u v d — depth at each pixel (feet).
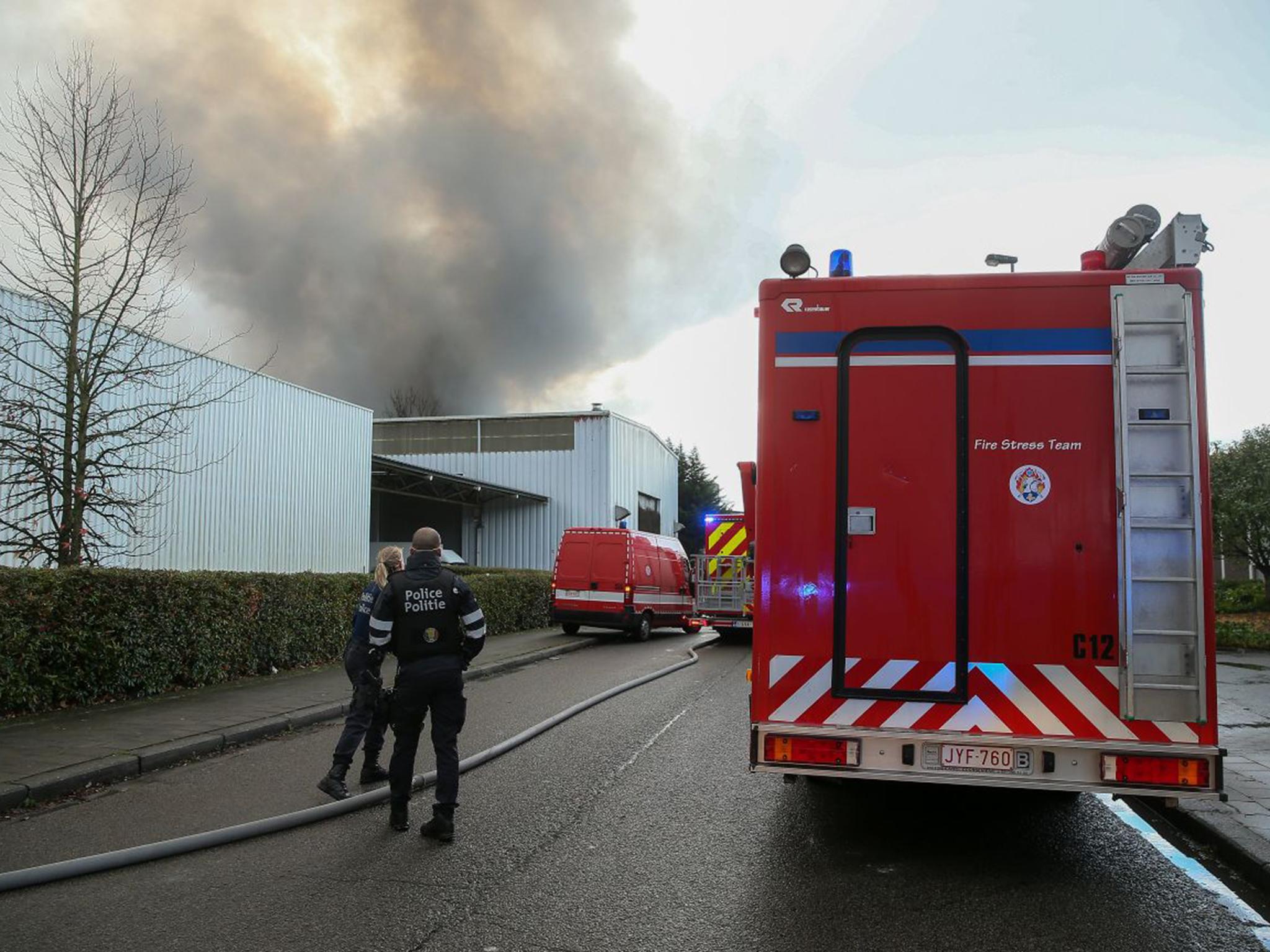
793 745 16.35
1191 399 15.47
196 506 55.93
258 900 15.23
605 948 13.43
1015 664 15.92
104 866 16.56
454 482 95.71
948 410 16.44
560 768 25.00
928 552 16.30
